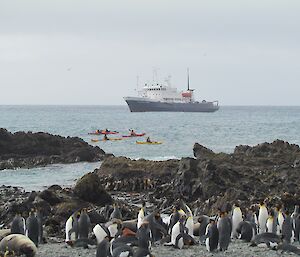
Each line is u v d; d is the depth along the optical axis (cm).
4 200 3425
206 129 12019
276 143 5650
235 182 3716
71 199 3138
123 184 4228
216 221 2227
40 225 2286
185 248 2114
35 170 5428
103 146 7825
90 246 2153
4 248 1992
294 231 2269
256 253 2034
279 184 3734
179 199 3331
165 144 8131
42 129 11769
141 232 1983
